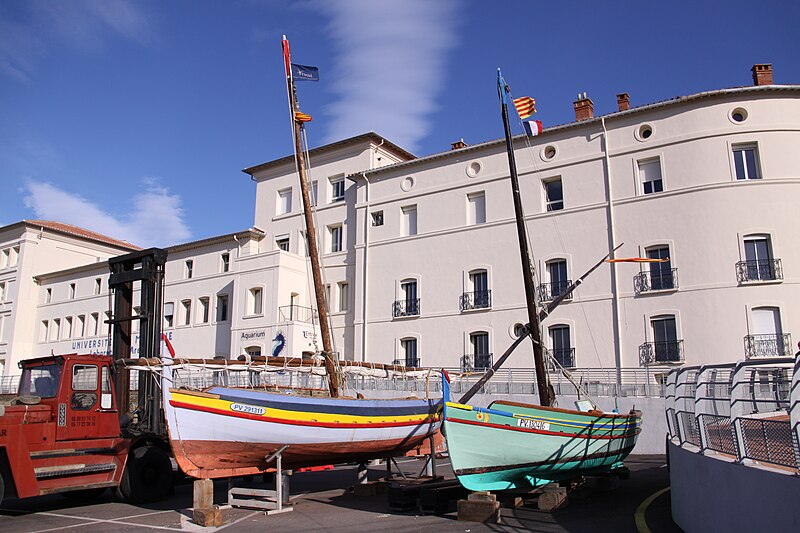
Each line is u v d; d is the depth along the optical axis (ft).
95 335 156.35
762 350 82.74
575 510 36.35
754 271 85.25
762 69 93.35
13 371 165.89
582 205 98.27
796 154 87.35
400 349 112.47
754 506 21.68
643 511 35.42
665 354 88.43
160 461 44.83
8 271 175.73
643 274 91.71
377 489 45.88
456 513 36.52
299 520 35.37
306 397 40.09
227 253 136.98
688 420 30.53
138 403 47.14
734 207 87.20
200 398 36.29
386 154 129.90
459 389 95.91
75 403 41.78
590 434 41.88
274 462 40.57
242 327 124.06
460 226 109.91
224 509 39.93
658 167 94.12
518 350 100.22
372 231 120.57
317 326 122.52
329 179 130.93
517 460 37.45
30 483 37.86
